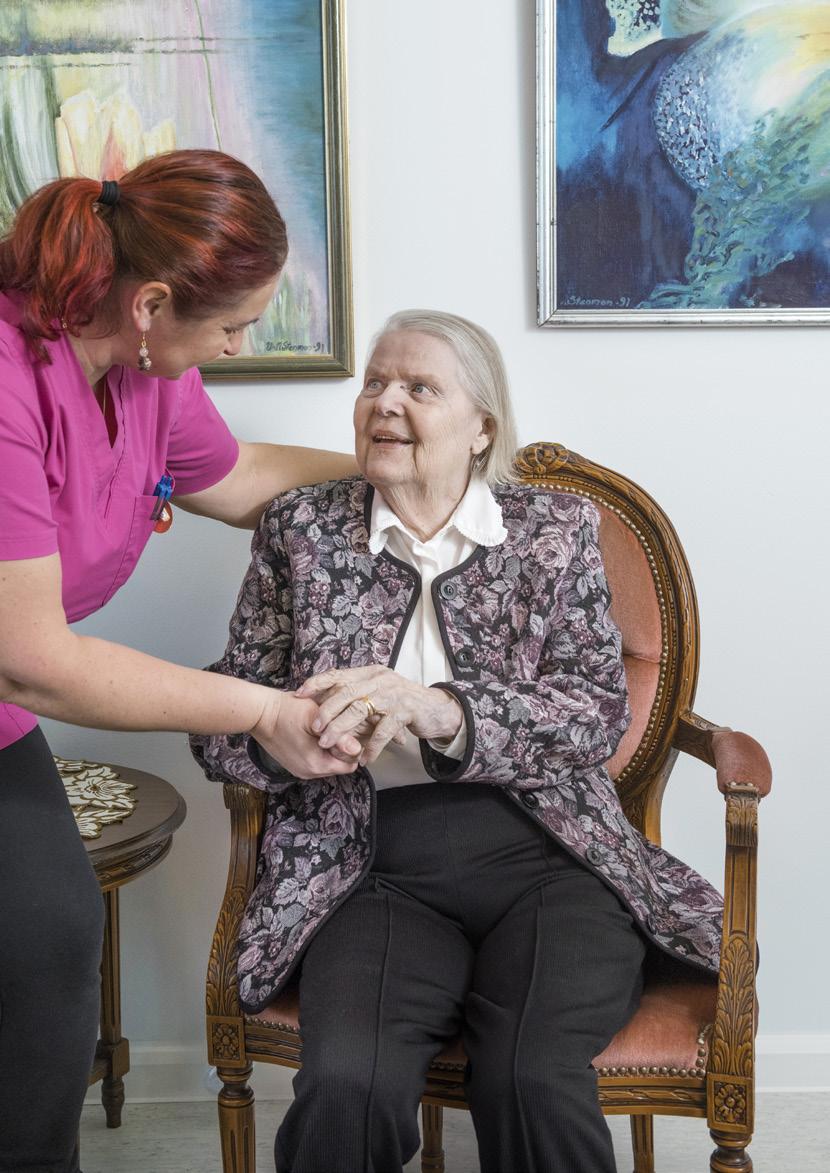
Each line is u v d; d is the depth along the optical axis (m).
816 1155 1.96
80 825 1.70
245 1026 1.48
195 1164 1.98
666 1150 2.00
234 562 2.10
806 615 2.07
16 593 1.20
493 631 1.57
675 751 1.77
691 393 2.02
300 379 2.02
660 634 1.76
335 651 1.55
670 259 1.96
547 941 1.41
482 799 1.52
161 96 1.93
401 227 1.99
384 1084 1.28
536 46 1.90
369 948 1.42
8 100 1.93
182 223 1.22
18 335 1.25
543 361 2.02
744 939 1.38
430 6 1.94
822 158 1.92
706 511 2.05
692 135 1.92
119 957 2.07
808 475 2.03
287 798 1.60
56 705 1.25
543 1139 1.26
